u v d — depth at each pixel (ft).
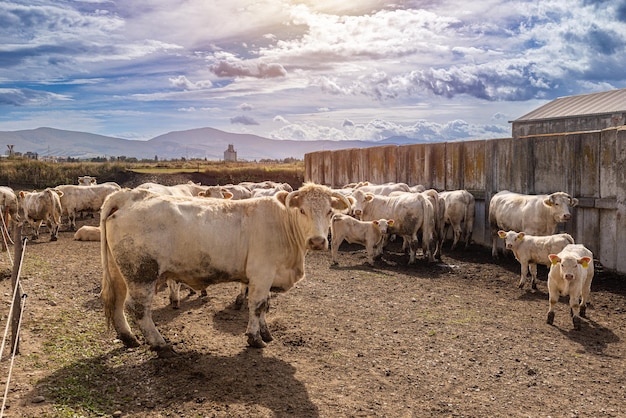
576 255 27.61
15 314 20.66
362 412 17.40
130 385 19.10
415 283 37.96
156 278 21.74
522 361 22.41
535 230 42.11
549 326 27.55
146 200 22.06
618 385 20.07
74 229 67.72
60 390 17.92
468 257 49.19
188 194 51.13
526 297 33.94
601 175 40.60
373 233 45.01
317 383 19.69
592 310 30.68
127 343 22.94
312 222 22.38
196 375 19.93
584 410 17.93
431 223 46.57
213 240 22.26
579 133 42.80
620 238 38.22
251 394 18.45
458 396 18.90
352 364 21.80
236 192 66.85
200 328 26.22
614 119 81.46
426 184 64.39
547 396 19.01
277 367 21.11
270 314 29.14
